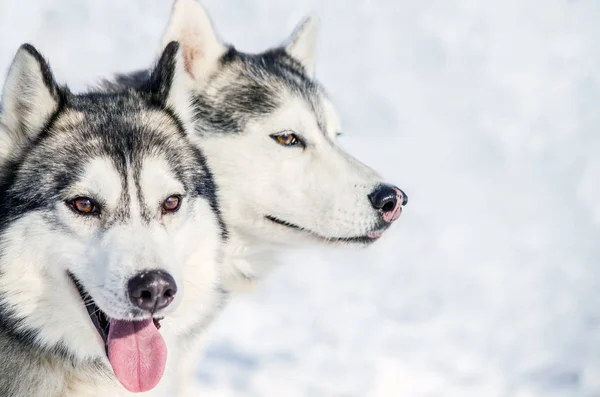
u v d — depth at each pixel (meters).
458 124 13.59
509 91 14.49
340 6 16.25
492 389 7.79
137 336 4.97
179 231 5.07
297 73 6.79
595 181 12.22
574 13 16.72
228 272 6.43
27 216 4.80
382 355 8.27
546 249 10.62
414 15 16.25
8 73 4.92
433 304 9.38
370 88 14.22
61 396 5.14
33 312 4.89
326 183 6.20
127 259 4.61
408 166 12.33
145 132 5.14
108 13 15.07
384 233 6.43
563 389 7.83
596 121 13.83
